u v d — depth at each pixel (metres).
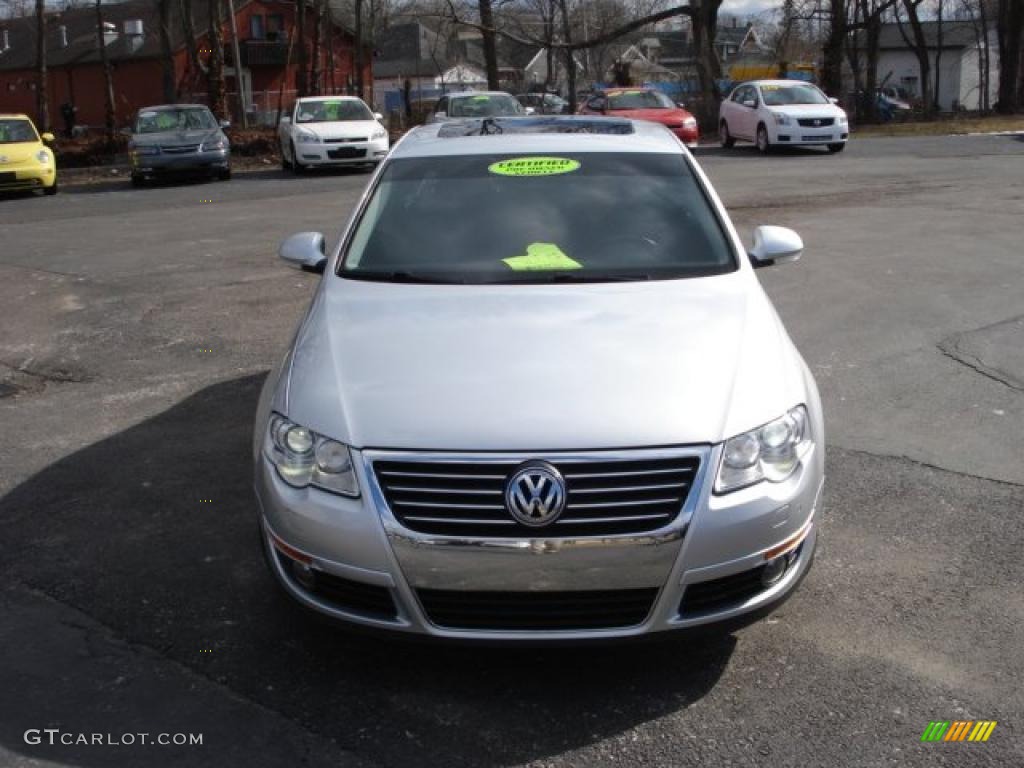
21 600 4.05
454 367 3.55
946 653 3.62
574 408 3.31
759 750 3.12
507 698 3.39
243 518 4.78
